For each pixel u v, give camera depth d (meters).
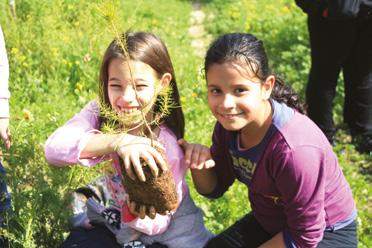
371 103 5.15
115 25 2.28
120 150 2.27
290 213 2.39
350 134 5.53
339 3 4.38
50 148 2.54
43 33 6.05
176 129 2.71
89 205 2.80
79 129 2.57
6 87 2.84
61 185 2.76
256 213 2.73
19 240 2.55
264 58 2.28
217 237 2.88
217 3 10.80
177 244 2.67
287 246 2.46
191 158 2.53
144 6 9.74
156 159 2.21
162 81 2.50
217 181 2.82
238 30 9.00
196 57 7.61
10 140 2.83
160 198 2.26
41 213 2.71
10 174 2.74
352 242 2.57
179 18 9.80
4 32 5.79
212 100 2.31
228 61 2.20
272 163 2.36
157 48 2.49
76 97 5.42
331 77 4.87
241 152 2.47
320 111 4.99
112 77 2.45
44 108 4.91
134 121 2.39
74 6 6.46
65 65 5.84
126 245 2.63
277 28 8.58
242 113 2.28
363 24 4.76
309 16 4.77
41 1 6.28
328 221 2.50
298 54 7.16
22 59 5.64
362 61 4.98
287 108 2.39
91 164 2.52
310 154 2.28
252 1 10.53
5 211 2.77
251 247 2.82
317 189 2.32
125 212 2.54
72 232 2.79
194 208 2.76
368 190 4.43
